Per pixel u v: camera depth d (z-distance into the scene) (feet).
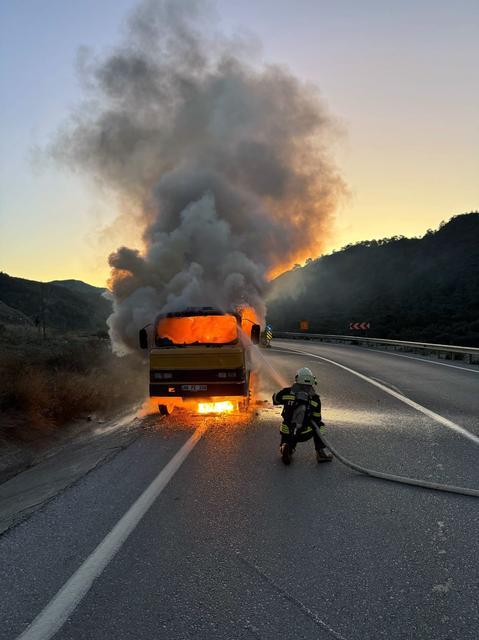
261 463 22.00
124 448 25.20
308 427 21.84
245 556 12.98
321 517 15.62
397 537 14.10
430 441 25.68
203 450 24.44
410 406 36.40
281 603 10.75
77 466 22.67
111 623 10.08
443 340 162.20
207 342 34.17
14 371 37.04
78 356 53.26
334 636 9.59
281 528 14.79
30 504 17.72
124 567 12.44
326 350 106.32
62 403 34.81
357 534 14.32
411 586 11.41
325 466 21.52
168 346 33.96
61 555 13.19
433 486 18.35
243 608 10.57
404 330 202.49
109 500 17.40
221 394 32.45
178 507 16.60
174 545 13.69
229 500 17.24
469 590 11.23
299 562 12.62
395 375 56.54
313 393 22.56
